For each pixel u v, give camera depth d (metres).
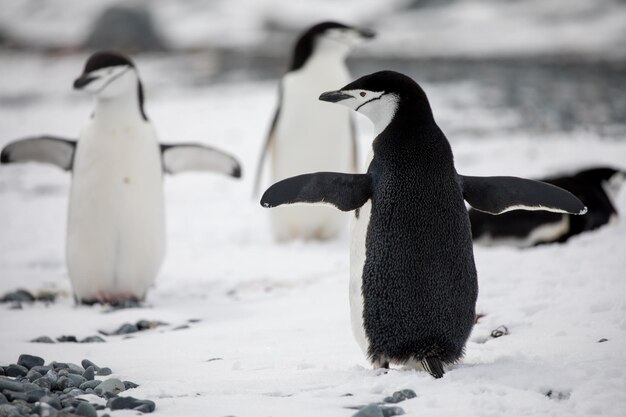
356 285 12.56
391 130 12.65
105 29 109.38
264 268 24.89
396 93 12.66
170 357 14.67
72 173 21.06
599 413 10.46
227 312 19.14
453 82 73.19
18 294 22.16
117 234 20.77
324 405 11.03
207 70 87.44
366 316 12.41
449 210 12.27
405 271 12.16
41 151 21.81
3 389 11.84
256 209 35.94
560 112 57.53
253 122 56.47
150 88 75.81
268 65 90.69
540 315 15.30
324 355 14.20
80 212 20.77
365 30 30.00
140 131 20.84
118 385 12.31
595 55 89.50
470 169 37.62
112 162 20.58
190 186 41.34
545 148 42.72
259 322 17.55
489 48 94.50
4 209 37.62
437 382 11.59
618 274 17.72
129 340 16.39
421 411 10.55
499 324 15.00
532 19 104.88
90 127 20.78
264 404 11.16
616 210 25.55
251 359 14.13
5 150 21.66
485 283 18.25
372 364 12.71
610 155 39.56
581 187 25.17
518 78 76.31
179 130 54.50
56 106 68.56
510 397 10.91
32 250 29.73
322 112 29.64
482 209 12.59
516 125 51.81
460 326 12.27
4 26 113.94
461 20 106.88
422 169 12.34
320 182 12.34
